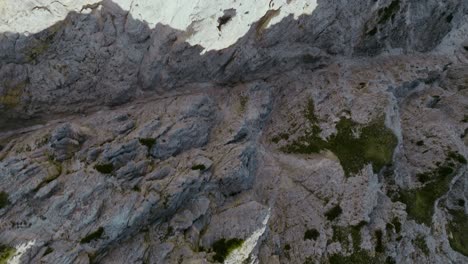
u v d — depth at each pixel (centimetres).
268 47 2748
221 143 2422
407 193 2678
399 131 2819
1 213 1645
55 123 2231
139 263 1745
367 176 2505
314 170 2536
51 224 1667
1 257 1509
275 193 2492
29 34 1950
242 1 2400
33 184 1748
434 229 2644
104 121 2214
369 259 2267
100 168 1923
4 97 2034
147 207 1836
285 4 2586
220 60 2602
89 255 1631
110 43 2211
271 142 2775
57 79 2133
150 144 2131
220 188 2223
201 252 1886
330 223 2356
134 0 2122
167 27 2286
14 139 2061
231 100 2727
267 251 2084
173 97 2542
